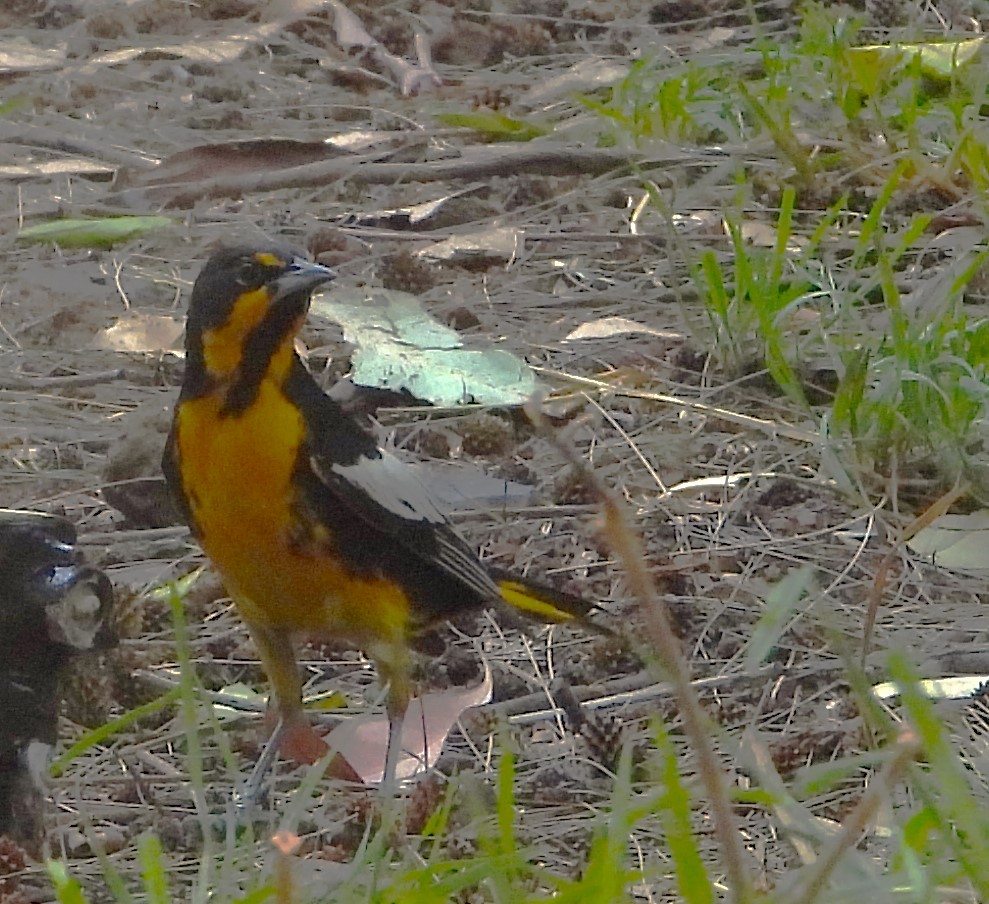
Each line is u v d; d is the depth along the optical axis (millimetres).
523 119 15570
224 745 6844
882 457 9961
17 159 14523
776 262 10875
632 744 7207
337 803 7496
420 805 7176
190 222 13391
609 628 8266
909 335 10383
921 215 12141
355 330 10047
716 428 10664
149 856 5691
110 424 10633
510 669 8531
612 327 11633
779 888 5957
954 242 12633
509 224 13422
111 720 8117
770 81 14344
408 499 7508
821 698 8078
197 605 8984
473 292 12297
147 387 11086
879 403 9961
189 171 13953
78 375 11125
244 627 8883
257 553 7398
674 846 5258
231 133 15344
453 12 18391
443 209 13570
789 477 9906
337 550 7414
